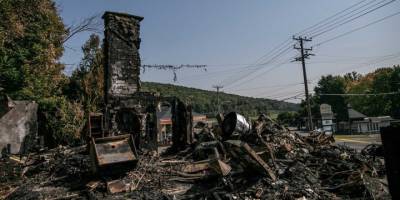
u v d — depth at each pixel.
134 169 8.38
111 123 11.60
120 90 12.28
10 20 16.78
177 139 12.47
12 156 12.20
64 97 21.81
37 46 19.27
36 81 19.39
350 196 7.71
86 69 25.22
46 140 19.95
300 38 29.27
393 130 2.11
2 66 17.19
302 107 69.50
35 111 17.38
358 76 89.44
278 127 13.00
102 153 8.06
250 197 7.12
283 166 8.93
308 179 8.34
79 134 20.02
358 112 60.97
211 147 9.91
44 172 9.26
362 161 10.23
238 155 8.52
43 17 20.12
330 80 73.56
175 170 8.70
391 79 58.34
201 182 8.14
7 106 16.02
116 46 12.48
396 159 2.08
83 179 8.34
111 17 12.55
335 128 56.66
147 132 12.03
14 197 7.40
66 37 23.05
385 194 7.77
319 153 10.92
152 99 12.51
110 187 7.42
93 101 22.73
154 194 7.21
